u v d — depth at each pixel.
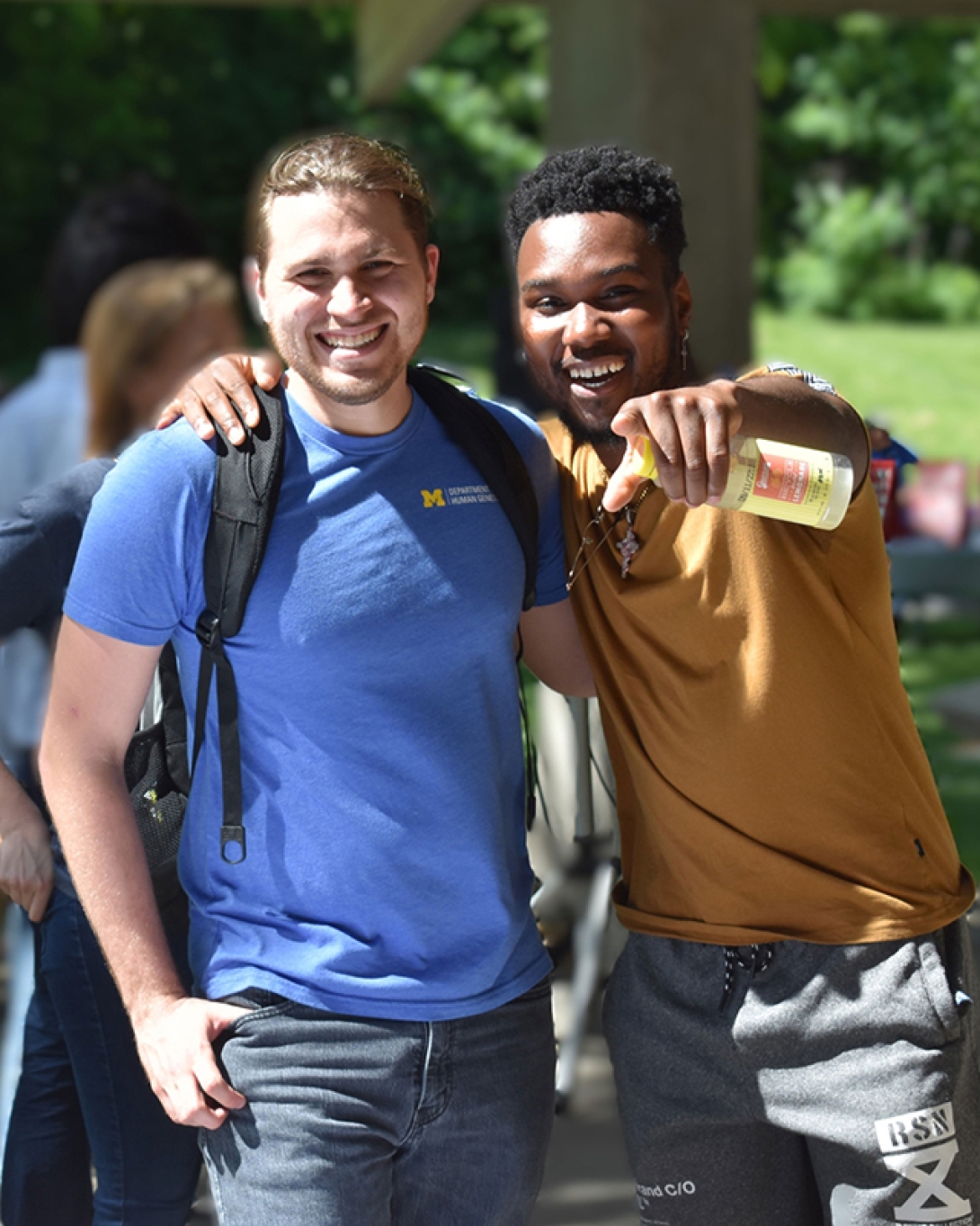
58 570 2.34
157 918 2.08
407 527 2.04
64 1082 2.46
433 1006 2.05
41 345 18.61
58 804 2.06
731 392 1.86
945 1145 2.04
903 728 2.16
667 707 2.12
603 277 2.11
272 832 2.04
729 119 6.31
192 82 20.75
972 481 14.31
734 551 2.06
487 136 21.50
